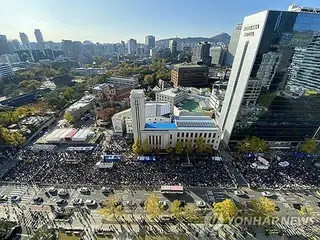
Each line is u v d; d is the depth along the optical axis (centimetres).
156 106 16975
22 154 13588
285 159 13300
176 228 8575
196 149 13500
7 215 9106
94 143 14988
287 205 9706
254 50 11256
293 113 13362
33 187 10619
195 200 9888
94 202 9638
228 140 14412
